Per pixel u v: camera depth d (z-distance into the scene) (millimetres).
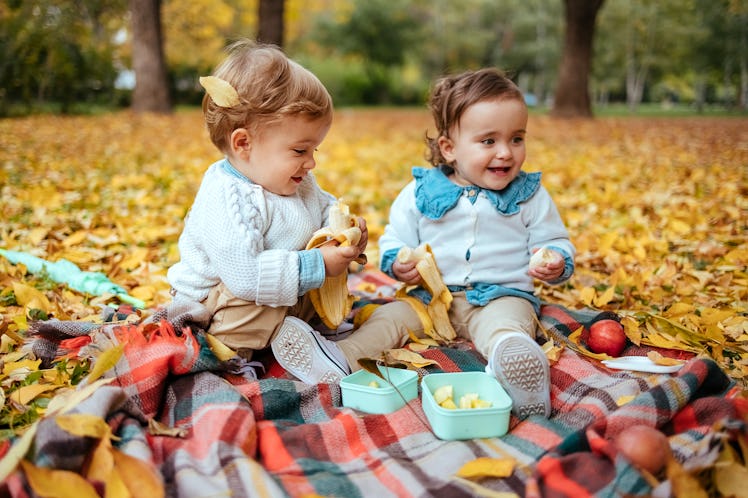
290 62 2271
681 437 1780
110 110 17609
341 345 2387
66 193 5574
